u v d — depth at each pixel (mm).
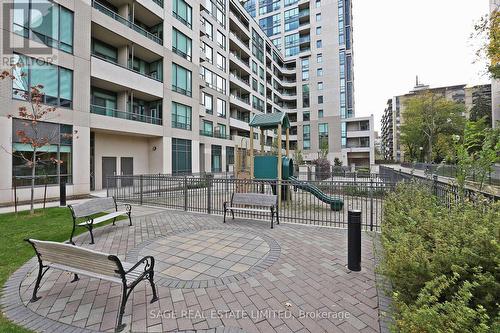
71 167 14008
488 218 2770
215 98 32844
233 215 7848
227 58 36156
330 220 7484
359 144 53875
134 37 18062
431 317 1772
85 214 5980
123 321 2885
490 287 2131
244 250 5129
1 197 11125
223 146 33125
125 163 19594
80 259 3084
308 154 54312
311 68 54406
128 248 5289
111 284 3736
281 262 4520
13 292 3518
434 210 3891
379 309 3066
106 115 16953
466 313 1700
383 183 7531
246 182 8805
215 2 33750
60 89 13562
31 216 8453
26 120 11008
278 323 2838
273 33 60469
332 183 8070
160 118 20953
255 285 3693
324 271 4156
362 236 6121
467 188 5055
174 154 21906
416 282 2512
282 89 61094
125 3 18516
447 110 42094
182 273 4078
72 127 14031
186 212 9125
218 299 3334
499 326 1688
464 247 2389
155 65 21281
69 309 3123
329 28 52875
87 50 14859
